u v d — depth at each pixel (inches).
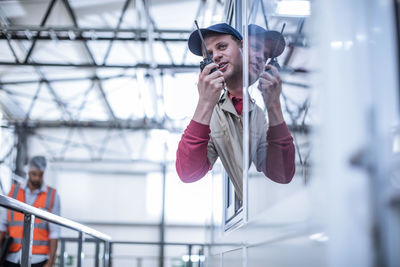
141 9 346.3
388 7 17.9
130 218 605.3
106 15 361.7
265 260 30.0
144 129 577.6
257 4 48.6
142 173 616.4
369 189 16.1
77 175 605.9
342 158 16.5
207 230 189.2
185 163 62.5
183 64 406.0
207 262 109.5
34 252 131.7
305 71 25.7
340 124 16.8
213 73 58.8
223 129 65.3
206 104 59.9
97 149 591.5
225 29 63.1
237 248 47.5
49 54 409.4
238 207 64.9
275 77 38.1
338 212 16.1
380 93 17.1
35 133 573.9
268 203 37.2
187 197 609.0
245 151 52.1
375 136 16.6
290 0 32.4
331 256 16.1
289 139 31.8
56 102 500.4
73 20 366.3
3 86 458.6
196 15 350.6
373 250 15.7
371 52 17.5
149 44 342.6
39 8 353.1
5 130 538.0
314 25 20.0
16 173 534.0
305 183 25.2
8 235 130.8
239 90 64.4
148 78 438.9
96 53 406.3
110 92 480.7
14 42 389.7
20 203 59.1
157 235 602.2
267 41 42.6
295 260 21.5
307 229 19.4
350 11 17.8
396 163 15.8
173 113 481.1
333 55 17.4
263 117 42.4
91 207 603.2
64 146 593.0
